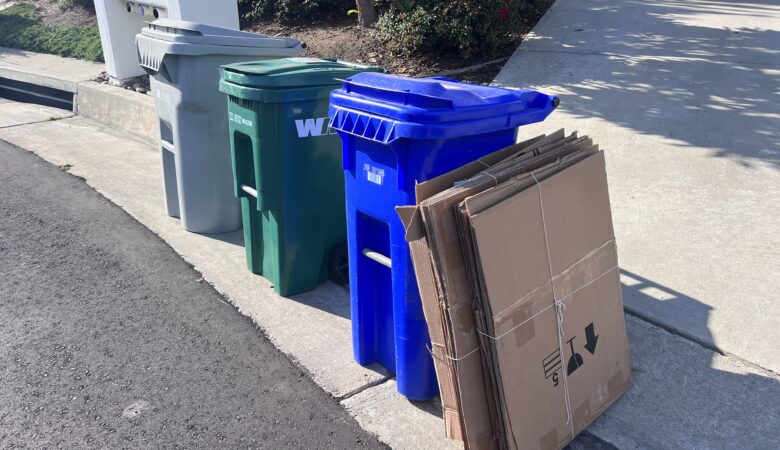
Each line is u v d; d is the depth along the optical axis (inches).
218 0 302.0
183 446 131.4
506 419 114.5
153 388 148.2
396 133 120.1
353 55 337.4
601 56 318.0
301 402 143.0
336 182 180.5
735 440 125.0
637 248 185.9
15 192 262.8
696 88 278.4
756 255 178.1
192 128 210.7
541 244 119.6
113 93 356.5
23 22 515.8
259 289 189.9
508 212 113.3
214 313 177.9
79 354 160.9
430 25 316.8
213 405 142.6
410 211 109.9
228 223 227.3
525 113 129.5
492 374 114.0
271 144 169.0
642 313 160.9
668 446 125.0
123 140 333.4
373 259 140.3
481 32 315.6
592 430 130.3
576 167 128.3
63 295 187.8
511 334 114.3
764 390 135.9
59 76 402.6
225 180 220.2
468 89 135.0
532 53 327.6
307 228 180.5
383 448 130.0
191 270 201.6
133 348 163.0
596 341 132.0
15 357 159.8
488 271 110.1
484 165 124.3
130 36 371.2
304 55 340.2
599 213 133.9
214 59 203.3
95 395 146.3
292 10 398.0
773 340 148.9
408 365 137.1
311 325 171.6
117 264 205.3
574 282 126.9
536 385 119.4
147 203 253.0
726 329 153.6
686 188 212.1
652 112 261.1
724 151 230.5
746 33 341.4
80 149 318.3
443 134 118.4
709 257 179.3
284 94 164.7
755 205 200.1
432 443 130.6
